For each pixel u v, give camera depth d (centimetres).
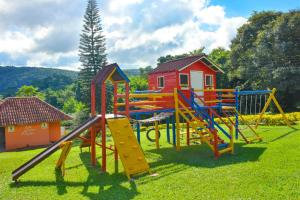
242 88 3753
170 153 1311
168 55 5816
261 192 731
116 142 957
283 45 3228
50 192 841
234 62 3956
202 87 1695
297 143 1291
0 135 2592
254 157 1094
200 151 1314
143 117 2456
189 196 735
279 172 878
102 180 937
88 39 4222
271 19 3806
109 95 4091
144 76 6638
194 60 1634
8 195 834
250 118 2148
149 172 974
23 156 1443
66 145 991
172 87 1608
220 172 924
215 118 2336
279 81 3183
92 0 4222
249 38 3903
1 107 2480
